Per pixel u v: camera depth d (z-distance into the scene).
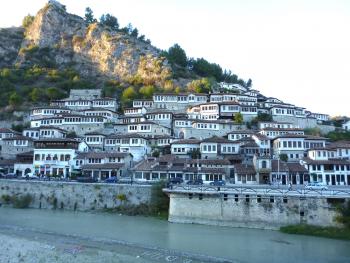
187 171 81.62
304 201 54.19
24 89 162.12
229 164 84.12
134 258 41.16
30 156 97.88
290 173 79.62
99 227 56.81
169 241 48.44
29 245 46.28
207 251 44.09
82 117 118.44
